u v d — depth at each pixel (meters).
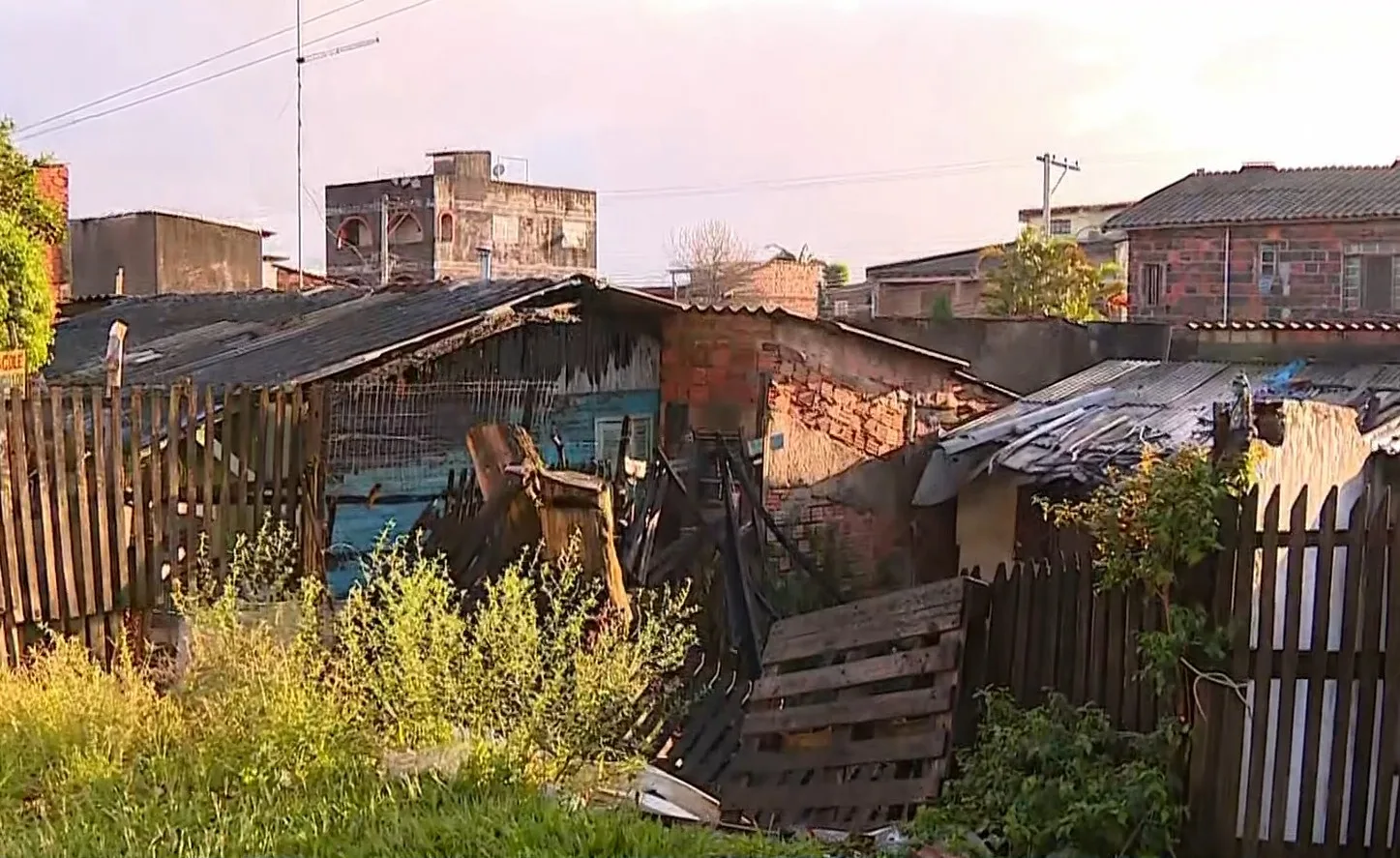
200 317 16.81
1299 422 6.43
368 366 10.16
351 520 10.06
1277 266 29.14
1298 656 5.62
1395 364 12.96
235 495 8.08
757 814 7.69
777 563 12.23
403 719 6.20
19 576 7.09
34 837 5.01
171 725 6.07
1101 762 5.96
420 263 44.03
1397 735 5.52
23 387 7.84
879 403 13.28
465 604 8.69
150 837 5.04
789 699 8.02
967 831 6.04
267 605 7.05
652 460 11.96
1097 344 16.73
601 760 6.25
